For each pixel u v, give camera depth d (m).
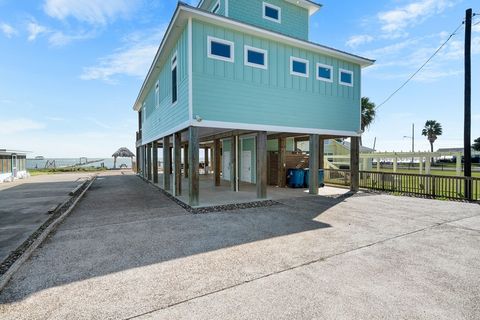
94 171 29.14
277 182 13.21
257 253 4.03
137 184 14.35
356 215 6.66
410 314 2.43
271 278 3.19
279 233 5.09
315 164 10.23
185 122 7.77
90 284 3.05
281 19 11.63
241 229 5.38
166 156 11.19
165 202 8.56
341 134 10.76
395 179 10.88
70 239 4.75
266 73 8.75
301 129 9.63
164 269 3.46
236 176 11.04
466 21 9.59
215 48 7.76
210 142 18.92
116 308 2.55
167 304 2.62
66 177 20.56
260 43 8.62
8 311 2.50
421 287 2.95
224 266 3.55
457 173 11.62
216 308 2.55
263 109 8.70
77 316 2.43
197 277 3.22
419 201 8.73
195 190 7.65
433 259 3.78
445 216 6.55
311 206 7.84
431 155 12.61
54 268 3.49
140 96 17.78
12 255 4.05
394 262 3.67
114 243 4.52
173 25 7.83
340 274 3.29
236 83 8.12
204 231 5.23
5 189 12.83
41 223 6.10
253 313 2.46
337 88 10.61
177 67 8.76
